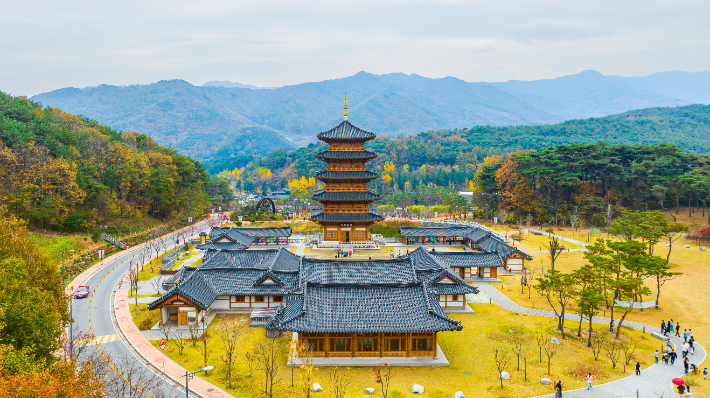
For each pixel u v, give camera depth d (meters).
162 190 161.50
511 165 177.88
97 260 105.94
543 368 51.38
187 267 73.19
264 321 64.50
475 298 77.62
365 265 71.12
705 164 161.50
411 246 125.25
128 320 65.50
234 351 55.19
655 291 80.75
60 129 142.25
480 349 56.81
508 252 95.94
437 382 48.16
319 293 56.22
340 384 47.19
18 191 111.38
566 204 163.75
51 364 40.66
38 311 41.62
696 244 117.75
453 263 88.38
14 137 120.69
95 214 128.00
